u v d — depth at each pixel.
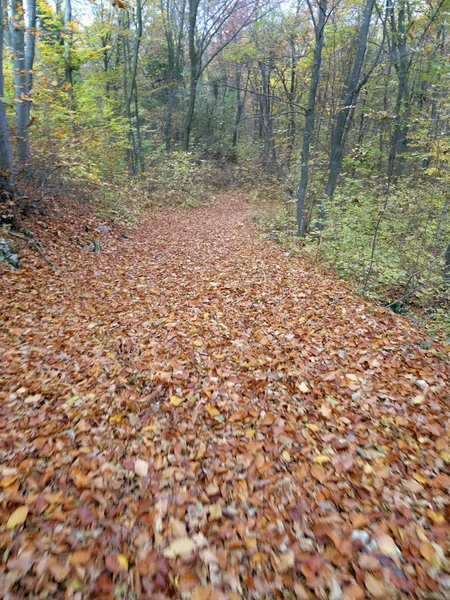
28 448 3.49
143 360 5.20
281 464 3.39
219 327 6.21
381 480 3.14
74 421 3.92
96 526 2.70
